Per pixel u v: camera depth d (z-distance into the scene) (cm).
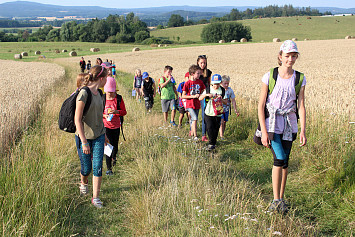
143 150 599
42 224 343
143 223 366
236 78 1841
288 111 374
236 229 325
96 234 360
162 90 881
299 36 11212
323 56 3622
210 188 439
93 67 418
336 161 477
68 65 3619
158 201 407
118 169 564
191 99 726
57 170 487
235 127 780
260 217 359
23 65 3706
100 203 425
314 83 1494
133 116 941
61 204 407
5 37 14038
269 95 376
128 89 1561
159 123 852
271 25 14138
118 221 389
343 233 341
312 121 652
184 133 773
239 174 525
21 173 434
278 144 379
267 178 501
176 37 13262
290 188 458
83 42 12338
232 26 10475
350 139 534
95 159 423
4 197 373
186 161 555
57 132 689
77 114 399
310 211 393
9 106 816
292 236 320
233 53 4872
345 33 11338
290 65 358
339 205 394
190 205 394
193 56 4606
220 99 645
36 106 967
